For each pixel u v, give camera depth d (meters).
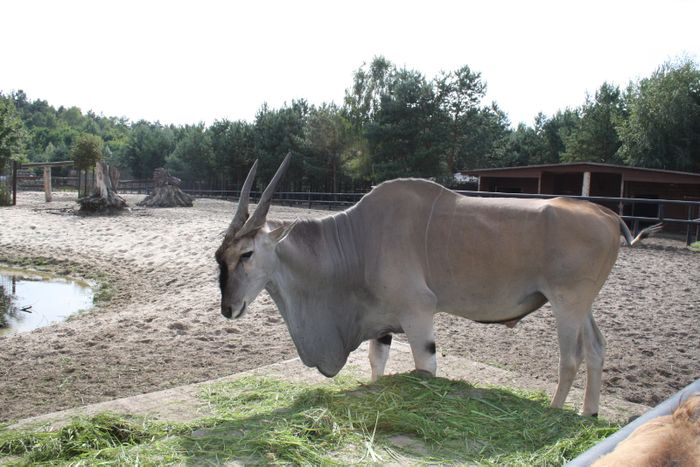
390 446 3.42
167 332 7.77
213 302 9.42
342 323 4.93
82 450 3.47
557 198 4.73
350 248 4.86
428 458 3.28
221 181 58.12
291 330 4.81
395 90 39.09
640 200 15.92
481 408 4.05
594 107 47.06
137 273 13.41
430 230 4.76
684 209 25.16
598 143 45.75
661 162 34.94
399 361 5.99
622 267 12.00
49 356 6.74
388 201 4.88
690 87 35.53
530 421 3.87
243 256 4.50
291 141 47.69
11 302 10.67
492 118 47.78
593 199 16.58
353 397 4.18
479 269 4.66
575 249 4.43
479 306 4.79
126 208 26.58
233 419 3.93
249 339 7.46
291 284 4.76
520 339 7.51
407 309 4.76
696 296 9.60
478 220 4.68
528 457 3.31
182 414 4.26
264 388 4.87
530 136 56.47
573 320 4.46
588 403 4.58
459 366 5.84
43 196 41.12
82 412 4.32
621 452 1.16
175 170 60.38
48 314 9.73
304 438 3.47
